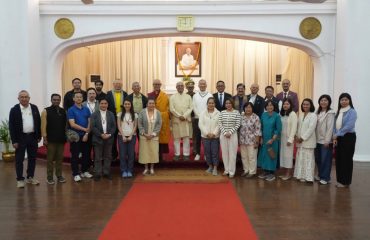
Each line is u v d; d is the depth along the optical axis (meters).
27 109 5.71
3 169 6.93
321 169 5.90
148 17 7.91
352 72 7.38
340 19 7.57
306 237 3.88
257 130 6.18
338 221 4.32
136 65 10.97
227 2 7.81
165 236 3.88
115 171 6.72
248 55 10.92
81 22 7.97
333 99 7.99
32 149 5.83
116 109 6.57
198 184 5.87
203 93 6.83
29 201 5.05
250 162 6.27
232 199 5.11
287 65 10.71
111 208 4.75
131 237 3.86
